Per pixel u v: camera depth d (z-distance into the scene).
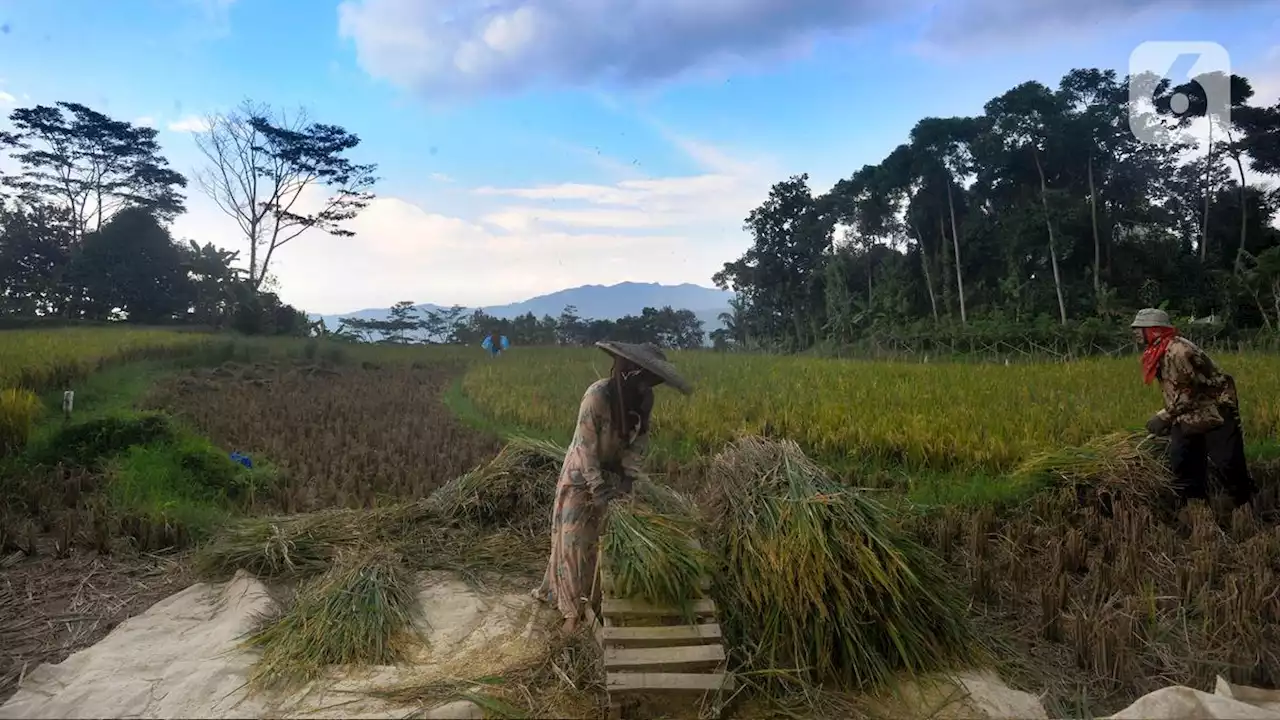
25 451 8.18
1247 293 30.22
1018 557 5.55
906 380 13.33
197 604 4.71
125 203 56.38
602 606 3.76
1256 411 9.13
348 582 4.46
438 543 5.49
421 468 8.35
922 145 39.44
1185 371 6.29
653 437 9.90
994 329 30.06
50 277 49.28
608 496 4.23
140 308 46.31
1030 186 39.44
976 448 8.12
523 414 12.05
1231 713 3.17
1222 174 40.03
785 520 4.04
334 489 7.50
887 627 3.88
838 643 3.85
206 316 36.91
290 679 3.74
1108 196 39.28
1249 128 37.62
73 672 3.85
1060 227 35.72
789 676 3.72
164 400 13.49
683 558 3.89
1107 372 13.79
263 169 48.59
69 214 53.09
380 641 4.06
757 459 4.45
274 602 4.64
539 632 4.23
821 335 44.62
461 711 3.46
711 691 3.54
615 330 54.44
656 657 3.53
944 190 41.47
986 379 13.30
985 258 40.75
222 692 3.62
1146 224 37.25
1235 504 6.44
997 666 4.09
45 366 13.16
